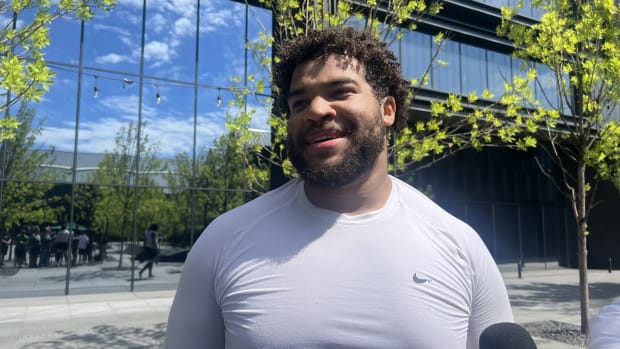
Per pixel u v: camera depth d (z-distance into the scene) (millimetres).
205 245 1346
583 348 6238
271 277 1206
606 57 6672
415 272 1210
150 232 12695
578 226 7199
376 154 1331
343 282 1179
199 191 13312
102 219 12188
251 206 1400
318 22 5117
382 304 1157
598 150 6879
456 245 1306
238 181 13602
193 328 1324
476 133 5938
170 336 1368
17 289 11070
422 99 13852
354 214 1322
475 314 1357
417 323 1151
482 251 1386
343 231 1265
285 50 1484
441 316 1194
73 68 12086
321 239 1252
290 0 5367
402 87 1608
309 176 1285
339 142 1273
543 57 6719
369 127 1312
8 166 11188
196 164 13375
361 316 1145
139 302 10656
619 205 20359
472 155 18469
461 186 17984
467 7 15070
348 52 1343
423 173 17047
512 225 19203
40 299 10945
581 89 6820
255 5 14422
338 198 1328
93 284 11898
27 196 11391
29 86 4348
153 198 12828
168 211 12953
